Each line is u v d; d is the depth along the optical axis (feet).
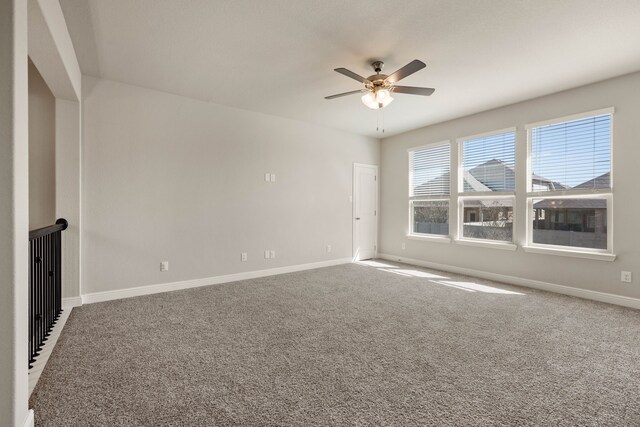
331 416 5.52
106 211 12.35
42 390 6.25
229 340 8.61
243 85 12.97
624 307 11.55
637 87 11.54
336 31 9.07
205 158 14.74
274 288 14.06
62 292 11.37
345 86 13.10
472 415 5.56
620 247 11.94
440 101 14.64
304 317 10.39
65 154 11.30
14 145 4.70
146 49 10.04
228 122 15.42
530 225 14.61
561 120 13.39
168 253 13.73
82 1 7.65
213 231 14.97
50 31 6.90
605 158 12.39
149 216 13.28
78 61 10.82
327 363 7.38
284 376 6.81
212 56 10.55
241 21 8.57
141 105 13.08
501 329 9.41
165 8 7.98
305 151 18.29
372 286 14.40
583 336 8.93
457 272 17.37
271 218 16.92
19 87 4.88
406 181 20.36
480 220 16.57
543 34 9.16
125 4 7.80
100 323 9.82
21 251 4.92
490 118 15.90
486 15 8.29
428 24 8.70
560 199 13.69
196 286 14.42
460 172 17.38
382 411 5.66
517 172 14.92
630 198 11.71
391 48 9.98
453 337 8.83
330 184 19.49
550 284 13.76
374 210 21.93
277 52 10.27
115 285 12.55
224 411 5.66
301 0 7.73
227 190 15.39
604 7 7.90
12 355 4.65
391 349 8.09
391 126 19.10
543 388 6.39
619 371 7.06
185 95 14.05
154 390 6.29
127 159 12.78
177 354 7.80
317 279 15.78
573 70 11.44
